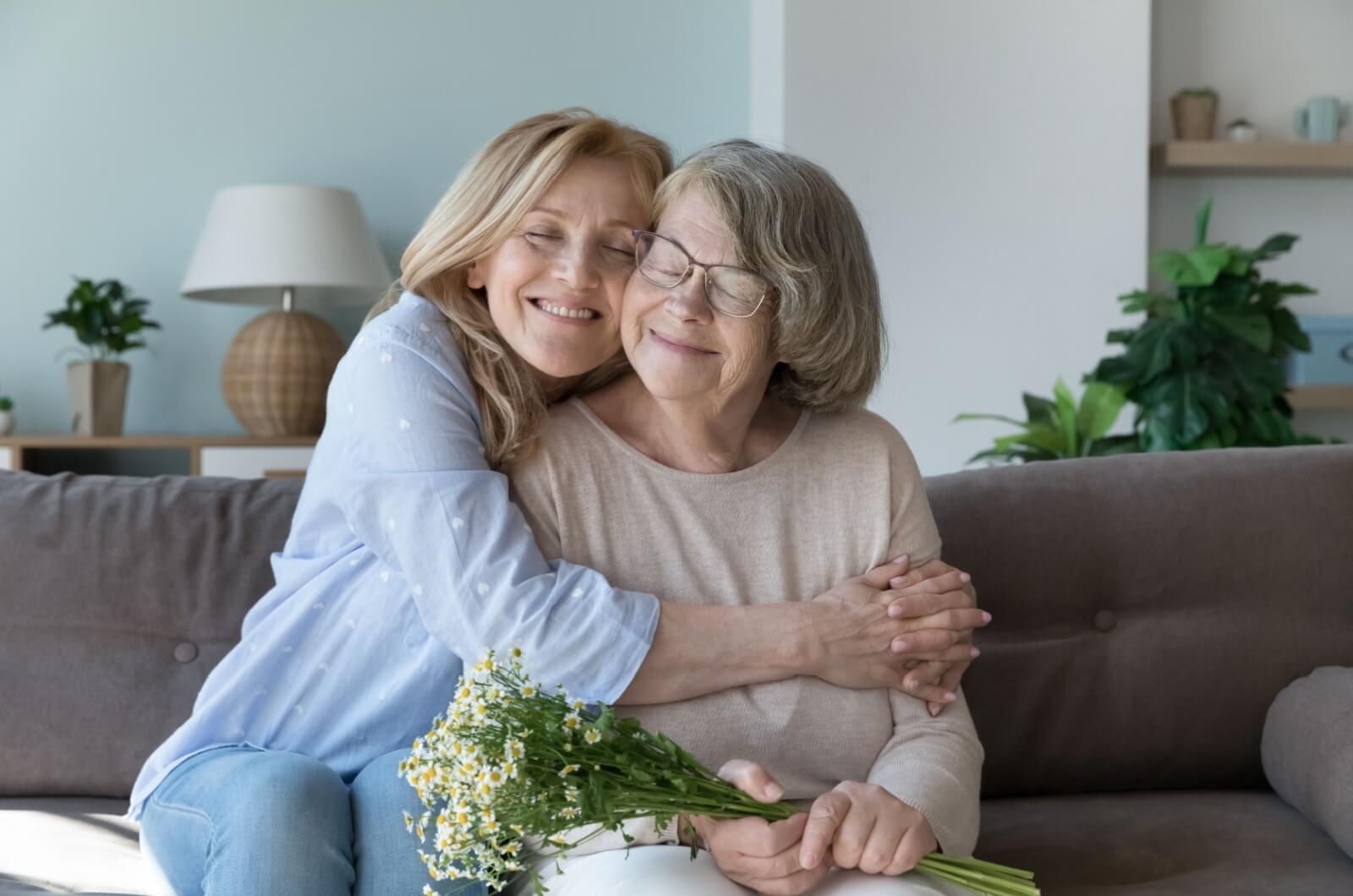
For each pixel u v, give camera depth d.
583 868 1.27
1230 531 1.93
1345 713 1.66
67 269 4.70
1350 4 4.77
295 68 4.70
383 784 1.35
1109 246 4.31
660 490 1.43
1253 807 1.79
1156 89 4.75
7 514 1.93
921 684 1.43
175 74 4.70
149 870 1.42
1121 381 3.25
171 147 4.71
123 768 1.86
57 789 1.86
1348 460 1.99
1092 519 1.93
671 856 1.25
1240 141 4.60
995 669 1.88
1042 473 1.97
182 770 1.43
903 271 4.28
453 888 1.29
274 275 4.16
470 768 1.10
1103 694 1.88
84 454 4.66
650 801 1.17
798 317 1.36
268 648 1.47
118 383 4.39
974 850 1.65
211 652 1.90
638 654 1.31
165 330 4.72
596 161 1.46
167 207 4.71
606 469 1.43
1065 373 4.32
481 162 1.47
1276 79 4.77
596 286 1.44
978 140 4.28
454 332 1.47
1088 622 1.92
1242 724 1.88
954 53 4.26
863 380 1.47
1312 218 4.79
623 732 1.19
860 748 1.40
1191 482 1.95
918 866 1.27
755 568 1.44
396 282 1.58
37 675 1.87
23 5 4.67
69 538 1.92
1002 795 1.90
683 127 4.72
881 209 4.26
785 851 1.21
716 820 1.23
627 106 4.72
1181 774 1.89
